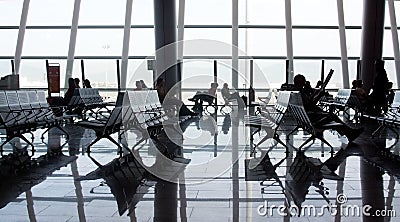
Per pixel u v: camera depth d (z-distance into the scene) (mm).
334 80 13961
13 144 6355
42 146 6164
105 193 3555
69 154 5457
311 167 4570
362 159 5047
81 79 13781
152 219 2896
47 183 3906
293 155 5328
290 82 13906
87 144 6355
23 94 6352
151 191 3613
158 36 12336
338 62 13922
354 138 6148
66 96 9867
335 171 4383
